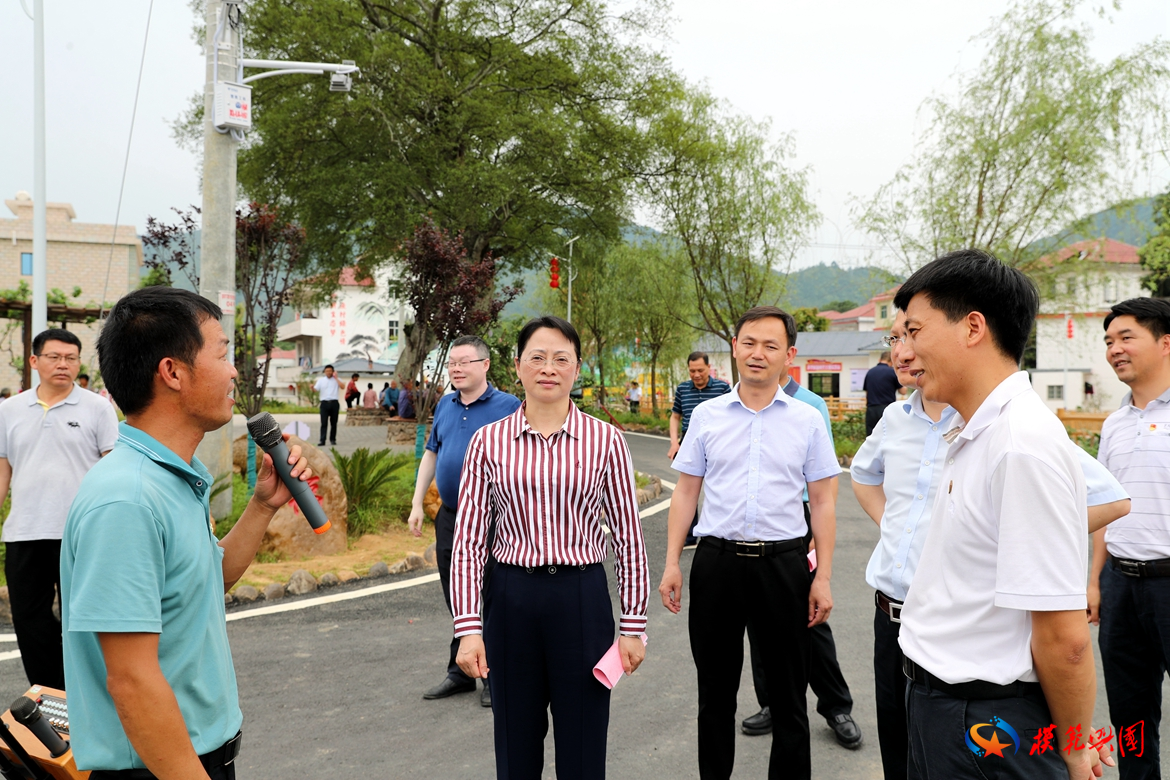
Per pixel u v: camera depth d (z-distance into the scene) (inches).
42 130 455.5
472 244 919.0
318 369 1886.1
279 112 818.2
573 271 1148.5
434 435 181.5
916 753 71.9
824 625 144.3
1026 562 60.8
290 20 791.1
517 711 103.0
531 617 102.1
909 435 110.5
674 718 153.8
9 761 70.9
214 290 307.7
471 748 140.3
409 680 171.2
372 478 324.8
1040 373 1488.7
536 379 103.7
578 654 102.0
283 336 2126.0
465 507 105.0
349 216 914.1
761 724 148.8
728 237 861.2
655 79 895.7
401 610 220.5
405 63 789.9
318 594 236.2
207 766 65.1
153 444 64.1
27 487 150.2
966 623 66.3
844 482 506.0
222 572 76.0
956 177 677.9
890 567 109.7
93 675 61.3
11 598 150.5
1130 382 124.3
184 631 63.1
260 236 362.6
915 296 70.7
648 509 398.9
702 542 125.6
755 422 125.6
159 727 58.0
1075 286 679.7
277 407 1531.7
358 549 287.9
